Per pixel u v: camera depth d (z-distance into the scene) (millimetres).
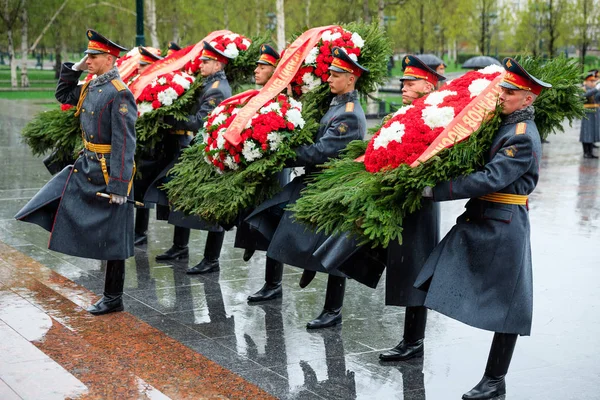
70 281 6812
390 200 4789
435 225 5168
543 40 42688
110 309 5996
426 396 4637
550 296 6645
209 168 6352
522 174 4508
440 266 4633
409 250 5078
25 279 6816
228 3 39750
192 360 5031
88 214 5906
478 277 4594
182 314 6152
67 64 7480
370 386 4777
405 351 5234
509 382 4836
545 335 5699
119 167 5828
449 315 4527
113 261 5984
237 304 6430
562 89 4805
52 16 41844
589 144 16172
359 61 6176
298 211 5273
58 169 8469
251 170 5945
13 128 19797
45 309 6004
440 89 5117
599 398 4602
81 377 4680
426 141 4762
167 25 41406
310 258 5816
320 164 5871
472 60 17516
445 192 4602
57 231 5906
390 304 5137
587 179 13281
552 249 8305
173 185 6742
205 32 40281
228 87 7371
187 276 7258
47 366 4812
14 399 4312
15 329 5512
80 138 7992
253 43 7652
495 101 4684
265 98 6109
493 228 4582
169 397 4422
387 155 4809
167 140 7727
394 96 30500
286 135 5922
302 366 5094
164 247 8336
